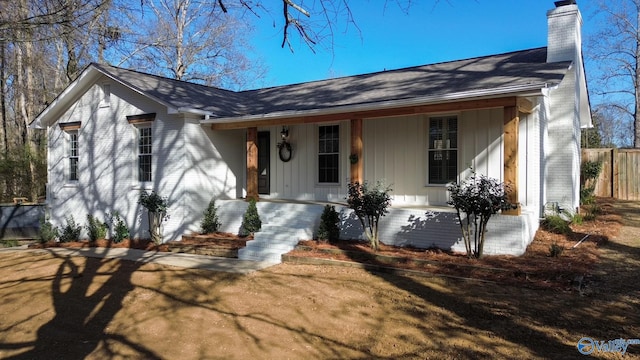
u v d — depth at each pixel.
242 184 13.52
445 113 10.13
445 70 12.30
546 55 11.64
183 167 11.66
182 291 7.05
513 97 7.88
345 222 9.96
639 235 9.77
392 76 13.28
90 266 9.35
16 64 22.52
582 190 15.41
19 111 25.52
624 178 17.89
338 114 9.99
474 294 6.27
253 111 12.28
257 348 4.81
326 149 12.09
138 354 4.79
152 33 24.80
